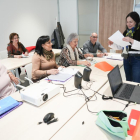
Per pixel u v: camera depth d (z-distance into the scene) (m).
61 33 4.96
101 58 2.62
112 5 4.03
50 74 1.93
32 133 0.90
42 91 1.27
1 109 1.11
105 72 1.91
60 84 1.58
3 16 3.68
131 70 2.15
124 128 0.84
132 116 1.01
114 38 1.82
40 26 4.73
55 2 5.06
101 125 0.91
